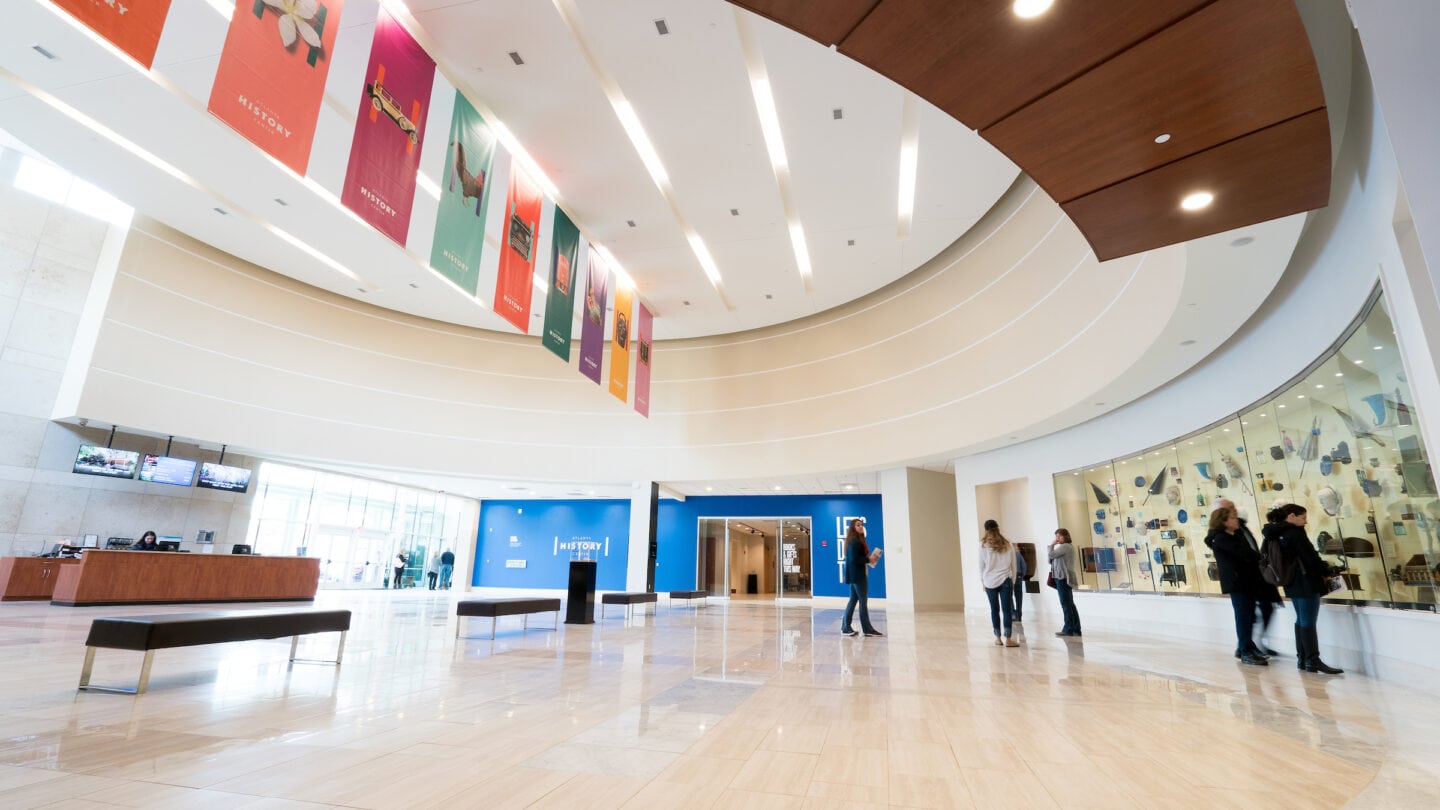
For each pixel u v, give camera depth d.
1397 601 5.54
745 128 9.86
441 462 18.00
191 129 10.35
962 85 3.33
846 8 2.95
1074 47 3.07
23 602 11.35
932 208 12.01
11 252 12.88
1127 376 9.22
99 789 2.32
